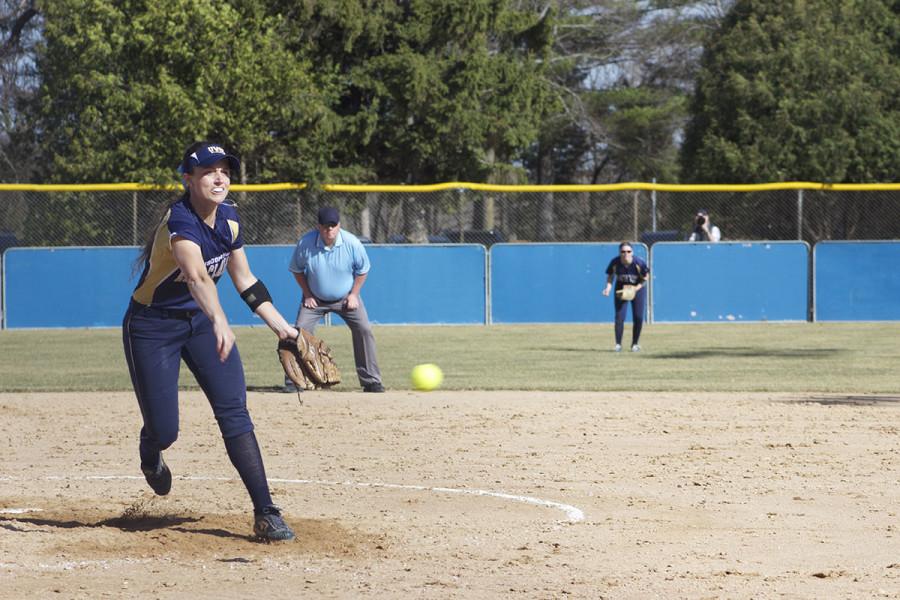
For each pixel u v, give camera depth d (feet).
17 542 42.32
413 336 159.74
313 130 207.21
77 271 173.47
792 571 38.50
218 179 40.27
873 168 235.40
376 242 186.09
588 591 35.70
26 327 172.86
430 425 77.15
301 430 75.10
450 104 220.23
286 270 174.81
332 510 49.39
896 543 42.93
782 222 192.34
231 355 42.98
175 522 46.52
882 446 67.36
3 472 60.08
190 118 187.93
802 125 236.43
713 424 76.79
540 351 136.05
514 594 35.32
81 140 201.36
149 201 178.40
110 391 98.17
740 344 144.46
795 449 66.44
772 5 250.98
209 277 40.75
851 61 240.53
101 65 195.72
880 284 182.80
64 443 70.44
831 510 49.34
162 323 42.32
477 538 43.73
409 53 218.59
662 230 194.59
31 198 176.45
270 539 42.19
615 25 370.94
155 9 190.60
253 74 193.16
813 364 118.83
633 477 57.62
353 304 94.99
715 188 184.75
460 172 232.12
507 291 179.73
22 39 272.92
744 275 181.47
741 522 46.83
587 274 180.34
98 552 40.93
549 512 48.96
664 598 34.91
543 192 190.60
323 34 220.43
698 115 263.49
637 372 111.75
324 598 34.91
